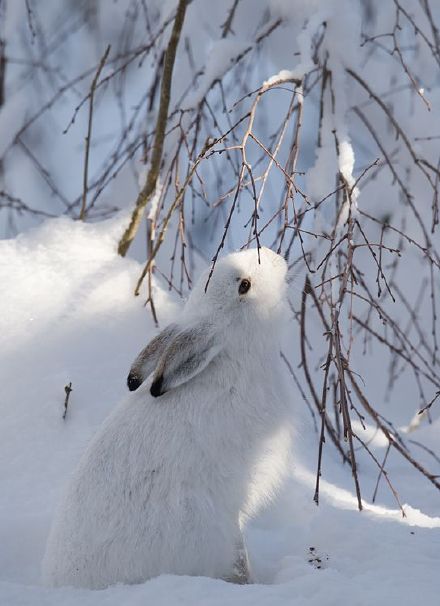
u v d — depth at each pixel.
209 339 9.35
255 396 9.58
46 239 14.52
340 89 14.01
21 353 12.78
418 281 17.62
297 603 7.57
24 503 10.86
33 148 21.05
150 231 14.18
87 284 13.84
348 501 11.76
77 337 13.12
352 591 7.86
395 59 16.25
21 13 17.56
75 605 7.86
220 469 9.24
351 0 14.89
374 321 17.66
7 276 13.77
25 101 17.67
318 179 13.55
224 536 9.20
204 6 16.27
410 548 9.69
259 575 9.67
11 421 11.98
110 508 8.90
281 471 9.97
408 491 12.92
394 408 17.14
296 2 14.80
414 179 16.05
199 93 14.30
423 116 15.70
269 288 9.86
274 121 19.81
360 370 17.66
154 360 9.47
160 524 8.84
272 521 11.23
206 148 11.21
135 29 18.73
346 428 10.84
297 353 16.09
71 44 20.59
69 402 12.21
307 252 13.05
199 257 16.83
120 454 9.09
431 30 15.96
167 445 9.05
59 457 11.55
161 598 7.78
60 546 9.02
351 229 11.29
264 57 17.00
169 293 14.09
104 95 20.62
